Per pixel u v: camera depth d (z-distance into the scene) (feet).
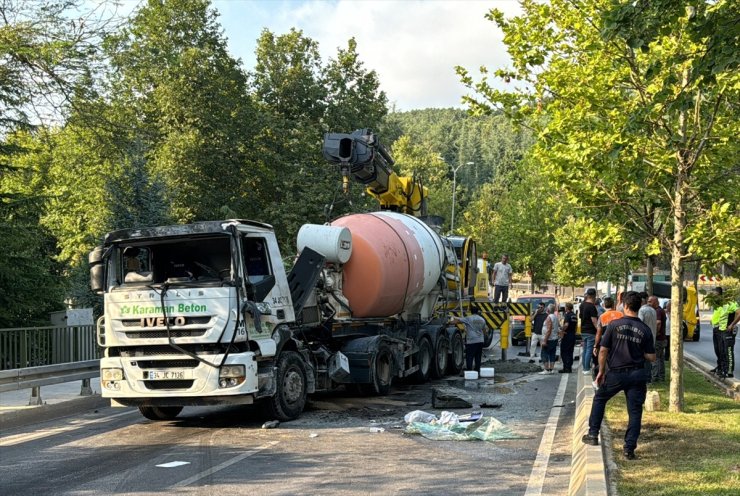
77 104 58.34
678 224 36.81
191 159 114.32
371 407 42.37
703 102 36.47
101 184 98.68
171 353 35.06
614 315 45.57
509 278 86.74
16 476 26.32
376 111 138.51
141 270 36.14
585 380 48.65
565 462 27.81
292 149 128.16
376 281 46.11
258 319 34.94
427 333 56.03
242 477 25.58
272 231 38.22
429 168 308.60
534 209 168.25
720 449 27.32
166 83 113.29
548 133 39.60
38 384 39.86
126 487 24.40
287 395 37.42
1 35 52.54
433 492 23.38
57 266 94.89
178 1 118.52
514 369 64.64
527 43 41.93
